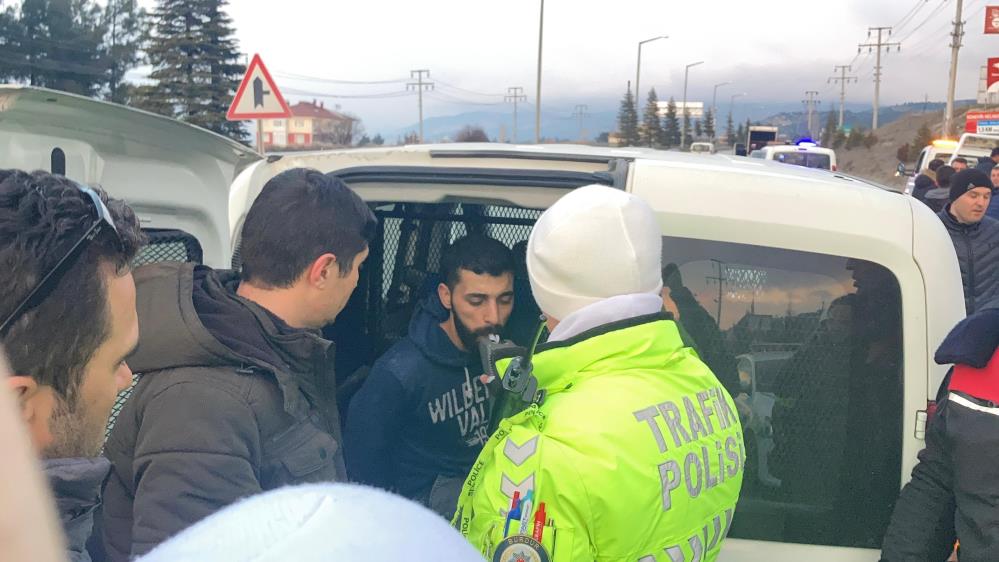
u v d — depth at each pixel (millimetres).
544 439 1290
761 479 1849
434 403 2188
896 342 1796
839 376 1820
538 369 1426
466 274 2117
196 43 34031
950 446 1733
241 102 10664
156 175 2824
